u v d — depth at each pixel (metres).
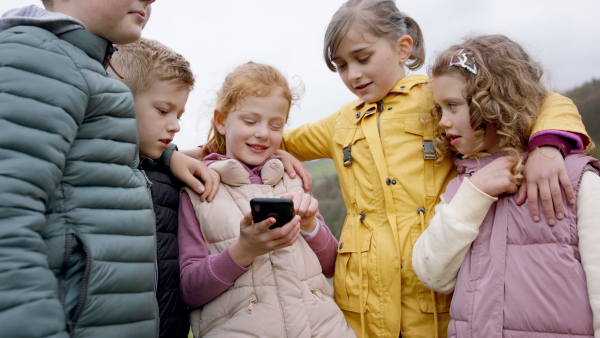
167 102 1.74
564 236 1.44
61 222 1.12
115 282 1.16
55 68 1.10
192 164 1.86
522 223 1.52
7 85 1.02
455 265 1.61
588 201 1.43
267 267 1.68
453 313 1.60
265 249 1.55
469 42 1.74
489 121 1.64
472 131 1.67
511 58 1.66
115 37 1.34
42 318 0.93
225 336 1.57
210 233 1.75
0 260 0.91
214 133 2.11
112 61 1.71
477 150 1.69
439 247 1.60
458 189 1.65
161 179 1.83
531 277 1.46
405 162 1.89
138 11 1.34
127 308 1.19
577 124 1.58
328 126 2.23
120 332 1.17
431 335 1.76
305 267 1.79
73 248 1.12
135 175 1.37
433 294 1.75
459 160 1.81
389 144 1.92
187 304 1.72
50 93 1.07
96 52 1.27
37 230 0.99
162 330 1.68
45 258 1.00
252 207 1.47
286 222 1.50
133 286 1.22
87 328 1.11
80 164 1.16
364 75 1.95
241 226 1.56
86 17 1.28
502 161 1.59
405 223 1.84
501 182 1.54
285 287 1.65
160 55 1.75
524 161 1.61
